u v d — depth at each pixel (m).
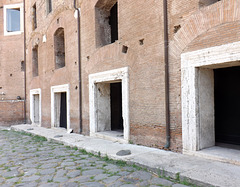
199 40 4.77
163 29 5.54
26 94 15.88
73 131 9.62
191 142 4.93
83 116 8.89
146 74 6.00
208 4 4.98
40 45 13.27
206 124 5.08
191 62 4.91
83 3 8.86
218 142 5.77
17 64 17.58
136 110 6.34
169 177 3.99
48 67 12.16
